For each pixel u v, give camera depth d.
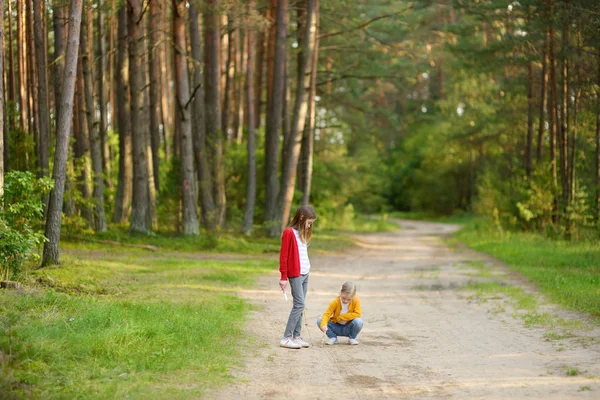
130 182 30.67
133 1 24.22
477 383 6.73
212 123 30.41
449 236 43.81
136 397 5.73
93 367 6.61
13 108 23.44
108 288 12.21
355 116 44.09
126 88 29.52
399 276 18.84
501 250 25.83
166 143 38.41
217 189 30.55
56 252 14.06
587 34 21.06
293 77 41.34
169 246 24.23
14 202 12.22
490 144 48.44
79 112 25.75
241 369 7.18
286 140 32.94
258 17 25.45
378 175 66.06
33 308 8.93
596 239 23.98
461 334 9.70
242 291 13.88
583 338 8.88
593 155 29.61
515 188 32.62
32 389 5.77
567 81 25.42
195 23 28.28
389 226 56.03
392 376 7.10
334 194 45.00
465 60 29.91
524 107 35.62
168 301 11.10
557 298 12.50
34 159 23.23
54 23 21.69
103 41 29.34
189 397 5.90
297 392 6.36
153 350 7.41
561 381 6.65
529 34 24.86
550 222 29.52
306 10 30.47
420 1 26.34
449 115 57.56
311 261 23.59
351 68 34.22
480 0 24.70
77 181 24.52
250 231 29.55
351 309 8.91
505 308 12.05
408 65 33.25
